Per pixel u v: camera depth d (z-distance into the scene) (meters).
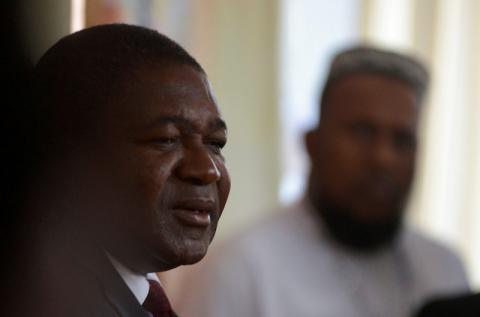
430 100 8.35
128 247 1.92
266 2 7.61
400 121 5.43
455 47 8.49
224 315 5.20
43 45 2.00
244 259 5.33
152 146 1.90
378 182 5.39
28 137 1.91
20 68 1.91
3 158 1.88
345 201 5.45
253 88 7.52
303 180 7.34
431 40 8.32
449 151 8.49
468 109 8.50
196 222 1.92
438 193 8.46
